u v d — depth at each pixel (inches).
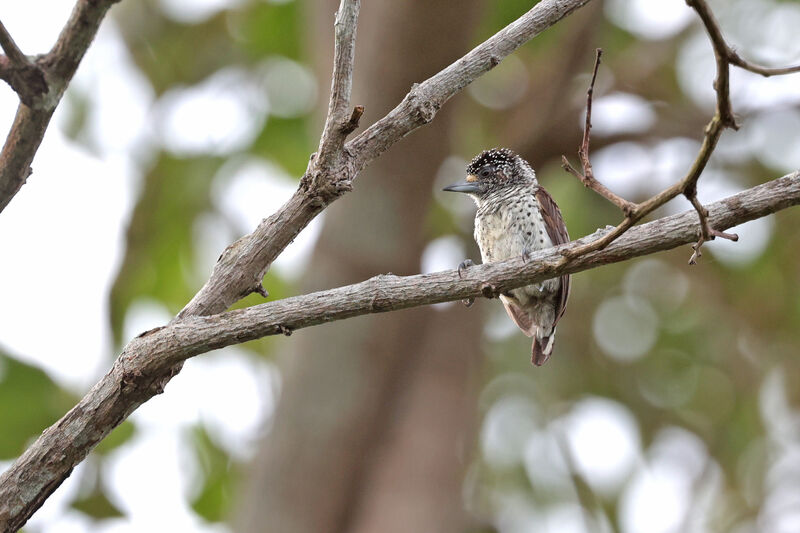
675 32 594.9
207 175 582.2
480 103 620.7
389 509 514.3
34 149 209.8
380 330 494.9
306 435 486.6
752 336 618.5
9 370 471.5
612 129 565.0
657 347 631.2
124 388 214.5
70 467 217.6
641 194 577.3
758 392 616.4
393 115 225.0
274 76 603.8
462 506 555.2
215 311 226.5
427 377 550.6
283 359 508.7
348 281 481.4
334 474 489.4
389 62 454.3
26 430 470.0
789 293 597.9
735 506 600.7
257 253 227.1
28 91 199.6
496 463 618.5
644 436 618.5
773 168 569.0
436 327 565.6
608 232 221.6
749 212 218.8
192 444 547.2
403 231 486.0
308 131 584.4
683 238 220.2
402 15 441.7
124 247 573.3
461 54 458.3
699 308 628.7
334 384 489.4
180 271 582.6
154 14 598.5
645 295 634.2
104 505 480.4
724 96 187.6
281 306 216.4
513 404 633.0
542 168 573.9
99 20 198.1
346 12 209.3
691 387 629.0
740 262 595.8
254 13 587.5
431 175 481.1
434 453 533.6
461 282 223.1
